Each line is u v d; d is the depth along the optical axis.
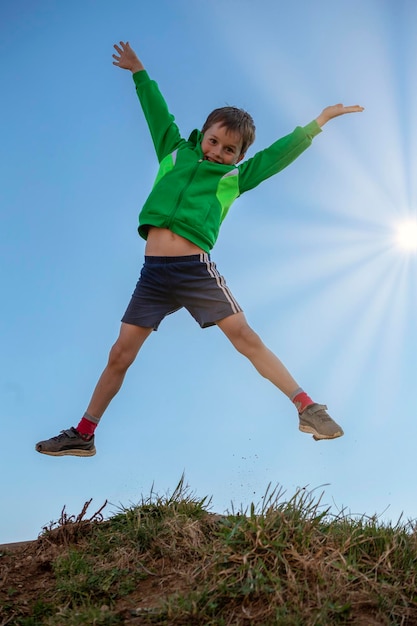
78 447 4.15
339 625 3.01
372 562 3.45
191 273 3.98
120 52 4.64
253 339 3.94
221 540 3.57
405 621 3.09
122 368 4.14
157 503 4.20
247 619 3.06
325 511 3.71
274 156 4.34
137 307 4.10
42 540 4.11
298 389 3.89
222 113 4.26
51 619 3.25
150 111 4.50
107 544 3.90
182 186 4.14
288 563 3.34
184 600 3.16
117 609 3.29
